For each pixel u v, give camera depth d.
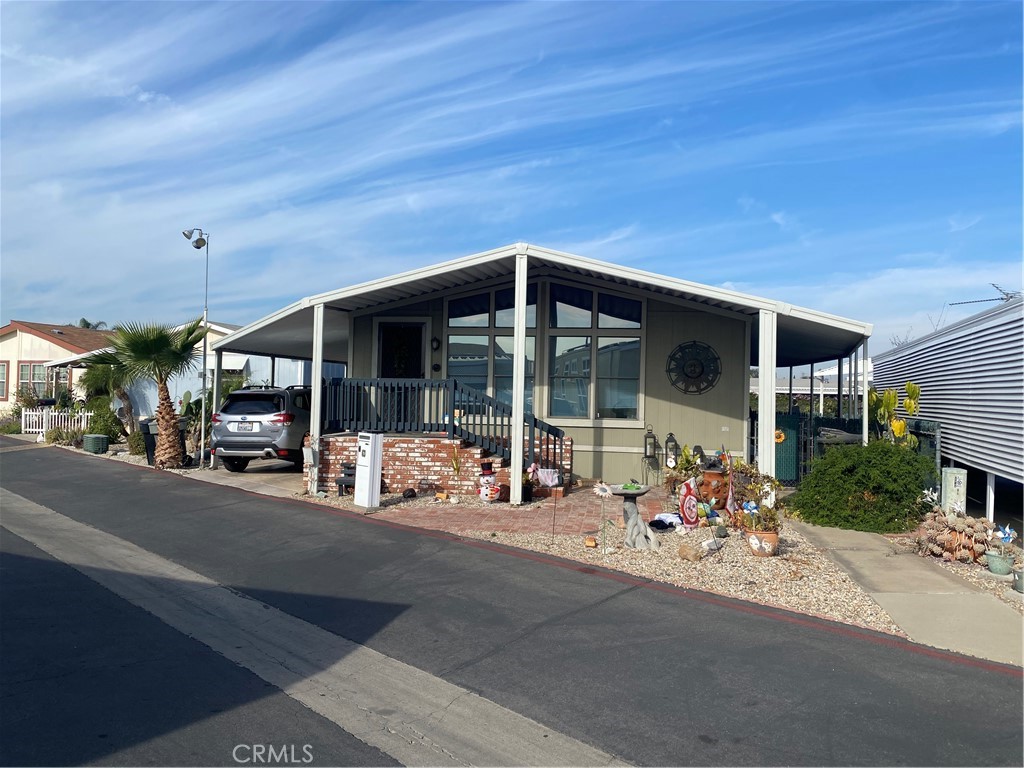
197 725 4.28
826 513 10.30
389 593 6.94
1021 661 5.37
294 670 5.15
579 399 14.13
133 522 10.09
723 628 6.01
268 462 17.52
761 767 3.87
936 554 8.39
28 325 29.94
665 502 11.77
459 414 12.37
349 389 12.90
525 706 4.60
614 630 5.95
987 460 11.68
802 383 36.00
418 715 4.48
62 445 20.97
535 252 11.34
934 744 4.11
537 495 12.04
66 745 3.99
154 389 23.69
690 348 13.82
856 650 5.55
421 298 14.62
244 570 7.72
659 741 4.16
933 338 15.48
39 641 5.58
